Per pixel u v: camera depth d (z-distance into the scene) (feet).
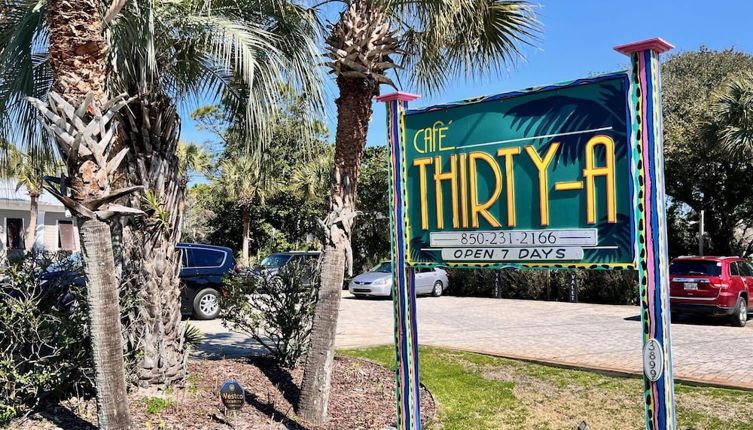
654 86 11.46
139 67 18.86
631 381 25.64
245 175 87.30
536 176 13.29
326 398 20.31
